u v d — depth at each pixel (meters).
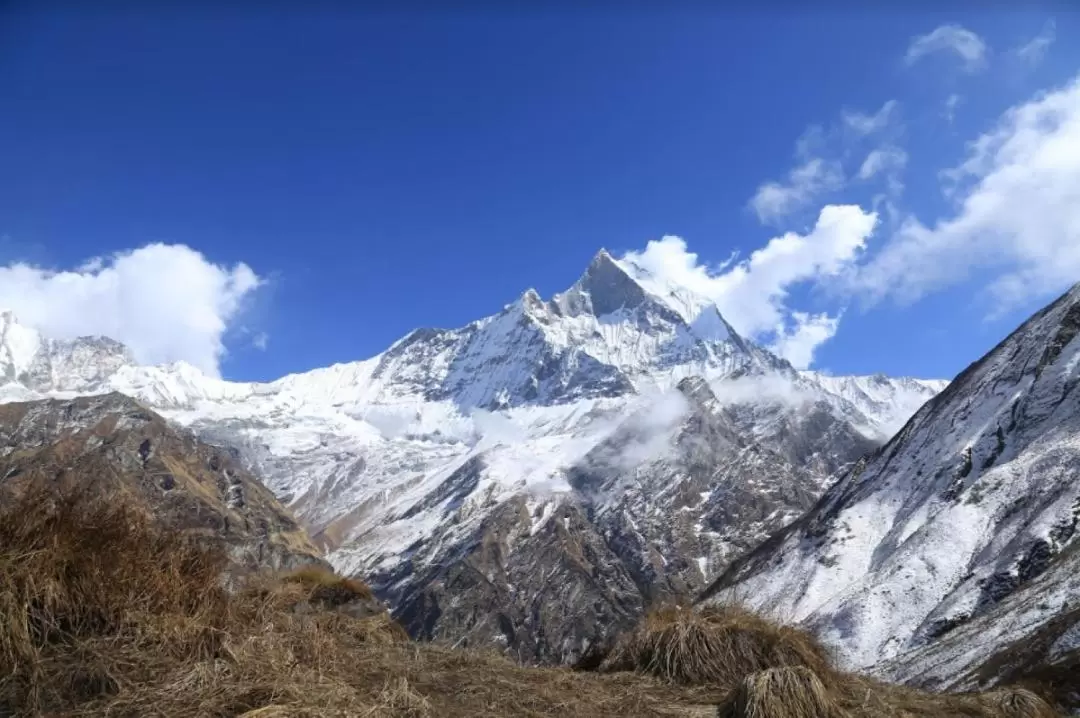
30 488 7.93
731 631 10.56
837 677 10.34
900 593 94.69
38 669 6.31
